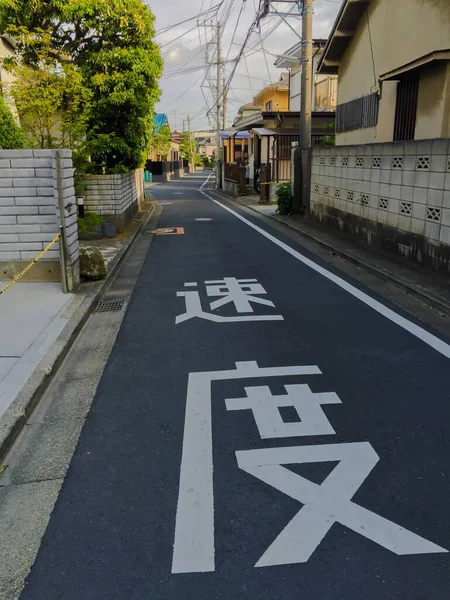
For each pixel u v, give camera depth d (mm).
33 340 4730
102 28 10312
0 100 8352
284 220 13141
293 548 2324
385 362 4328
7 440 3145
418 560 2244
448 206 6426
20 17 9797
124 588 2139
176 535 2422
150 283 7203
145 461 3012
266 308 5902
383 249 8453
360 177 9289
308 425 3346
